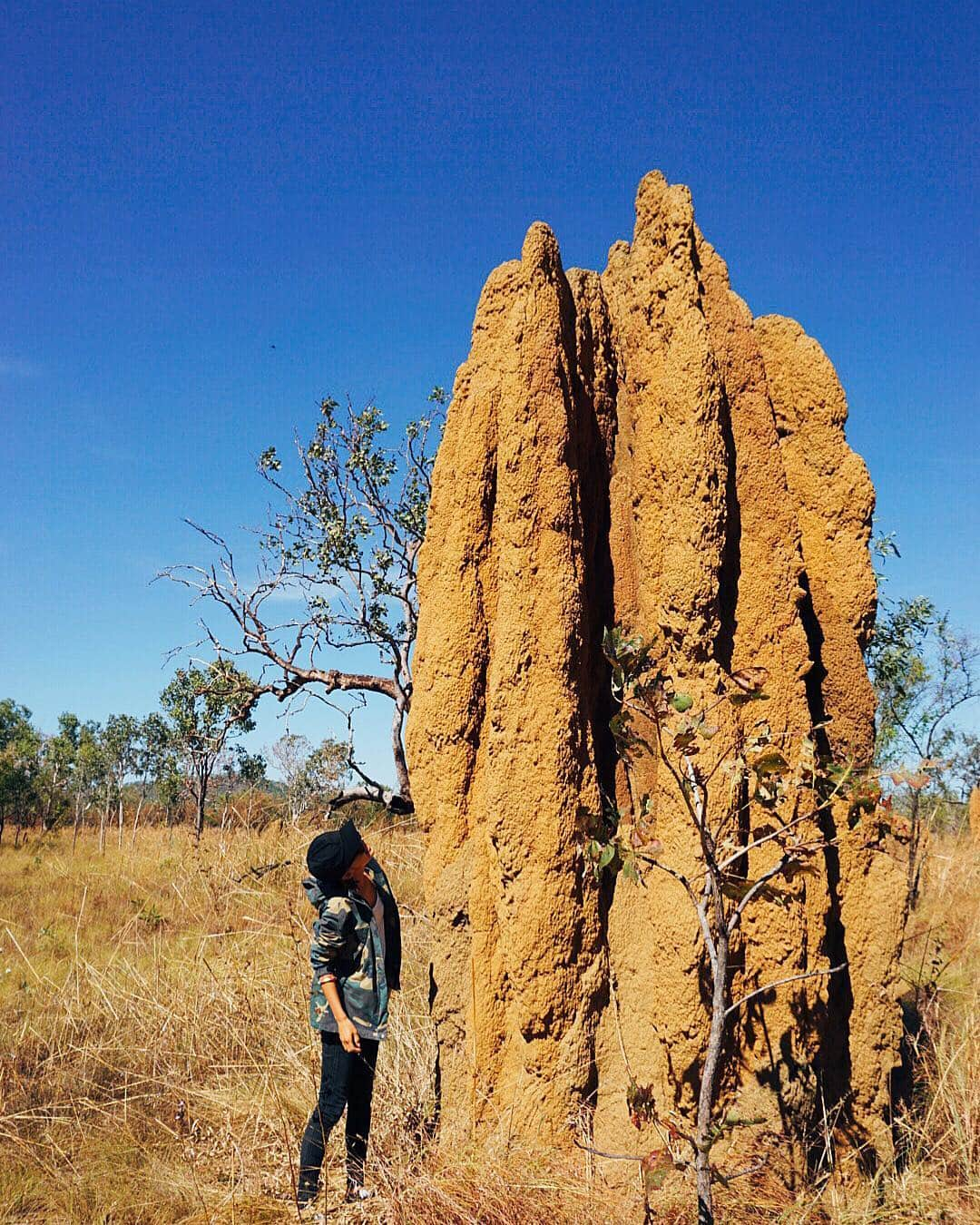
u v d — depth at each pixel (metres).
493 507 5.03
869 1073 4.54
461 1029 4.80
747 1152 4.16
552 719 4.50
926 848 9.67
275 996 7.07
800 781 3.75
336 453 12.80
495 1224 3.80
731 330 5.04
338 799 12.31
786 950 4.34
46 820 22.59
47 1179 4.70
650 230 5.14
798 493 5.14
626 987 4.52
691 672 4.54
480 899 4.75
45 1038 6.68
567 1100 4.38
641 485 4.97
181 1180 4.61
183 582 11.89
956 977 6.80
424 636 5.12
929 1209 4.01
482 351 5.34
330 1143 4.84
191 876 12.03
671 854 4.41
